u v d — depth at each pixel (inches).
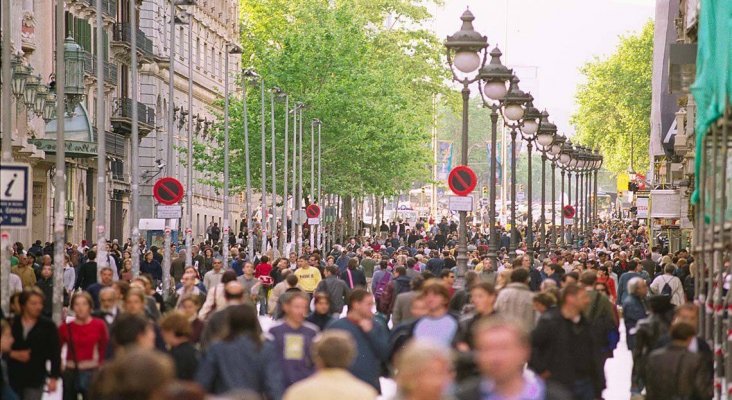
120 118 6535.4
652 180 7391.7
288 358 1440.7
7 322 1453.0
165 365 748.6
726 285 2090.3
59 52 2450.8
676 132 4741.6
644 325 1782.7
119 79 6781.5
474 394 879.7
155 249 4613.7
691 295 3009.4
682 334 1428.4
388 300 2780.5
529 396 916.0
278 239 7657.5
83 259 4503.0
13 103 4512.8
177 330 1384.1
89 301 1633.9
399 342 1524.4
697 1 3671.3
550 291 1800.0
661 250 5334.6
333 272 2785.4
